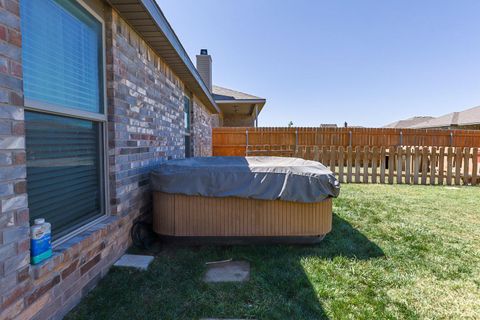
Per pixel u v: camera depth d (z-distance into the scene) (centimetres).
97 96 241
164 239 311
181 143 518
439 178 767
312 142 967
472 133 920
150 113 346
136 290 215
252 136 986
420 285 228
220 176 295
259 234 301
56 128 195
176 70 449
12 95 138
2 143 132
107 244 239
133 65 293
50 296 166
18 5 143
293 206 300
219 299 207
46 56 184
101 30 243
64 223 204
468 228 370
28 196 169
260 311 192
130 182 287
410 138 943
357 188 691
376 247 305
